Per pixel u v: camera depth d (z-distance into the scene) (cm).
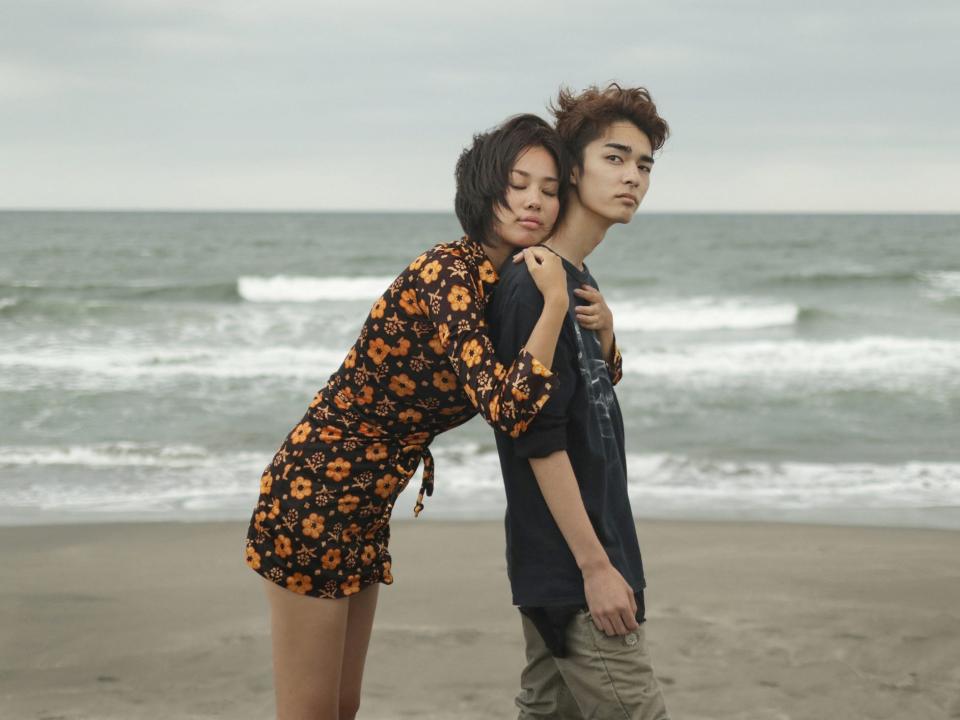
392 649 432
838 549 604
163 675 406
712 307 2172
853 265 4025
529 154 217
